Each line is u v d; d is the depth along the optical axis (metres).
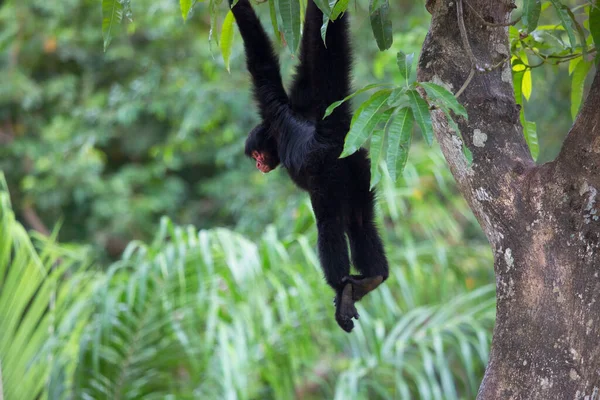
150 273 10.66
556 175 5.22
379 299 11.88
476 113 5.55
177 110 19.23
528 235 5.27
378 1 5.20
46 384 10.85
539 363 5.14
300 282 11.00
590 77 15.68
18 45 22.39
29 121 23.11
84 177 21.38
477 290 12.09
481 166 5.48
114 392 11.02
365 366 11.65
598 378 5.05
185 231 11.38
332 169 7.11
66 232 23.33
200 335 11.77
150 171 22.31
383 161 11.62
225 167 23.47
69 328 10.70
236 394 10.62
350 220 7.35
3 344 10.61
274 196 19.38
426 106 4.59
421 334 11.85
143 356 11.05
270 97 7.80
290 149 7.51
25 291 10.77
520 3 15.51
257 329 11.38
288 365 11.86
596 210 5.09
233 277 11.05
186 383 11.55
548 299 5.15
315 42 7.20
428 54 5.75
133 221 22.14
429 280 12.71
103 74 23.00
